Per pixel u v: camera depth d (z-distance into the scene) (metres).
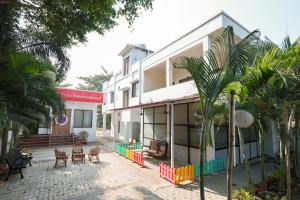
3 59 5.91
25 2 5.90
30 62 6.04
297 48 4.47
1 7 5.93
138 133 17.50
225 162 9.00
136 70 16.84
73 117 18.22
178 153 10.75
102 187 6.60
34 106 6.73
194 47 10.78
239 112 3.88
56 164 9.37
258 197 5.11
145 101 14.59
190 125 10.01
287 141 4.51
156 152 11.15
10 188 6.39
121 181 7.24
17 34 7.14
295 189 5.83
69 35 6.86
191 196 5.80
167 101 8.47
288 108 4.40
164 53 12.93
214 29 9.41
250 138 11.23
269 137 11.69
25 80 5.77
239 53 3.49
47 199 5.59
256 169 8.91
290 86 3.86
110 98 24.16
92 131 19.11
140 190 6.31
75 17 6.11
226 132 9.88
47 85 6.84
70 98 17.72
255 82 3.94
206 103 3.60
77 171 8.59
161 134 12.29
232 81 3.43
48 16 6.21
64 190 6.30
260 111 4.74
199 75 3.59
